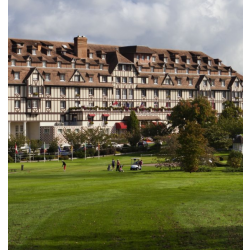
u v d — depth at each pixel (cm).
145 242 3184
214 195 4806
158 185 5681
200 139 7606
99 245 3150
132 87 15925
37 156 11475
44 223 3653
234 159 8131
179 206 4184
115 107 15150
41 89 14038
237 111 15888
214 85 17712
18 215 3903
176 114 13425
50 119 14250
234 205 4216
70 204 4344
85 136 12731
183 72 17175
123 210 4047
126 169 9056
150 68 16488
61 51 15012
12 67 13762
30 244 3178
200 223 3597
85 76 15025
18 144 11744
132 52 16250
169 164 8269
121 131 15162
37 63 14200
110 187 5522
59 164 10400
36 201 4547
